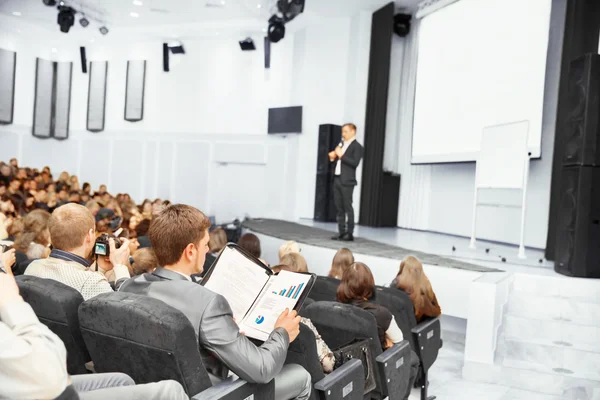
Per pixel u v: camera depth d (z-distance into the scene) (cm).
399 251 546
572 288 420
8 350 95
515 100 655
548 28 609
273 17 952
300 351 183
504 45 679
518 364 376
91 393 125
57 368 98
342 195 616
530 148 627
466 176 793
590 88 418
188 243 162
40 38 1209
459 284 443
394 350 233
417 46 892
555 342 390
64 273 195
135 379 150
